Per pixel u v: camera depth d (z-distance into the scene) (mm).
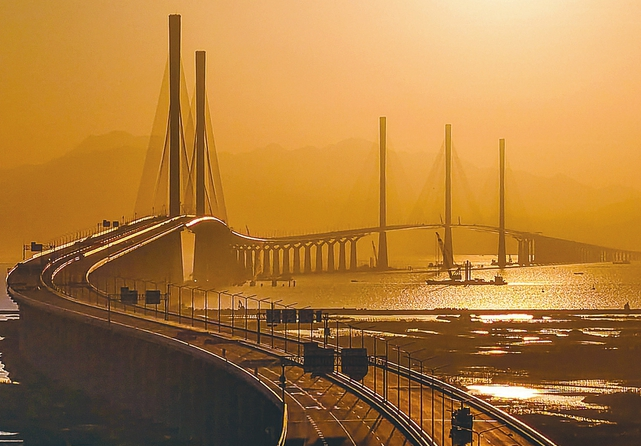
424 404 176125
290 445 138250
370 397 179000
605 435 179000
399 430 149000
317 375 184500
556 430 183375
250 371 197625
